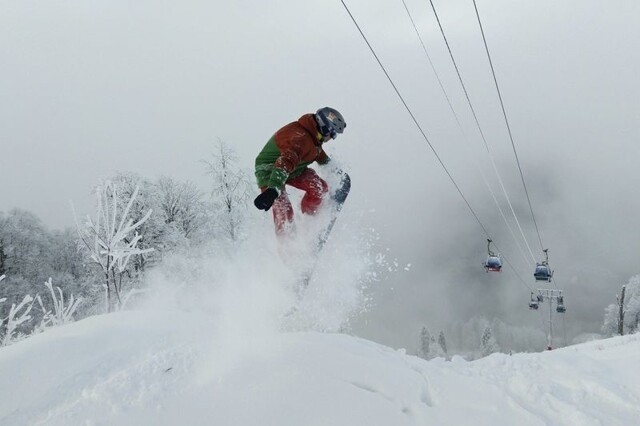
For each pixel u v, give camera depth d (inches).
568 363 122.5
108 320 141.0
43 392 101.9
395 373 102.9
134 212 702.5
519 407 93.0
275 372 98.0
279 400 89.2
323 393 91.3
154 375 101.3
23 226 1072.8
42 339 126.3
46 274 1038.4
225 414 86.4
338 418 85.3
